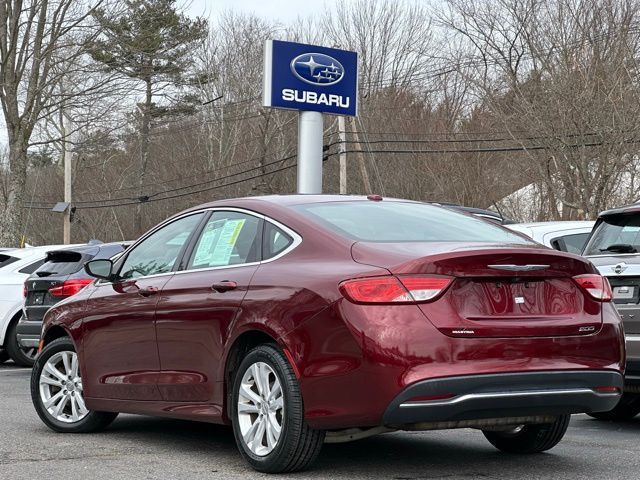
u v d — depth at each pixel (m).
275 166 52.81
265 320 5.57
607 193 24.38
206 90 53.81
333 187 46.88
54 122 45.53
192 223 6.71
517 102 28.92
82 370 7.21
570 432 7.76
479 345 5.12
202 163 55.28
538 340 5.27
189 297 6.24
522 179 33.31
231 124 53.94
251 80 53.75
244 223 6.22
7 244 29.16
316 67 23.03
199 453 6.39
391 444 6.82
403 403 5.00
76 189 61.97
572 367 5.34
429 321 5.08
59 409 7.42
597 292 5.61
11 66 29.03
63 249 12.44
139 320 6.64
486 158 35.78
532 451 6.39
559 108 25.25
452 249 5.34
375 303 5.11
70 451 6.47
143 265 6.93
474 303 5.21
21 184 29.38
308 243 5.70
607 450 6.70
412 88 44.56
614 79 24.58
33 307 12.45
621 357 5.64
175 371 6.35
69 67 29.03
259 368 5.66
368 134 42.91
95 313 7.09
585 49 26.27
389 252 5.34
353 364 5.11
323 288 5.31
